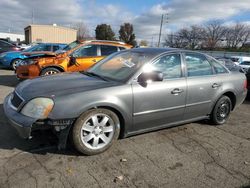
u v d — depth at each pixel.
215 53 51.28
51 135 3.76
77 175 3.09
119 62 4.31
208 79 4.64
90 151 3.52
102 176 3.10
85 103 3.35
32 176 3.02
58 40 41.28
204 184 3.05
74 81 3.84
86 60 8.00
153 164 3.44
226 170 3.38
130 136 4.22
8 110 3.52
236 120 5.50
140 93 3.78
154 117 4.01
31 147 3.71
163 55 4.17
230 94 5.12
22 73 7.84
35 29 39.75
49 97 3.28
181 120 4.44
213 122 5.00
